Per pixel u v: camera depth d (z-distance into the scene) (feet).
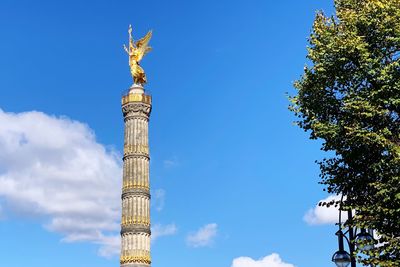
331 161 105.81
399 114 99.81
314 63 109.19
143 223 249.34
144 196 254.88
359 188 100.53
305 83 110.42
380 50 102.58
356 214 95.20
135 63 285.02
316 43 108.99
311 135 108.27
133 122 268.41
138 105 270.26
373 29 104.83
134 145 263.08
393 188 91.04
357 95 101.24
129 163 260.21
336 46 104.17
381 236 91.71
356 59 103.60
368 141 96.99
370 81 101.24
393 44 102.53
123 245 246.68
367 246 91.04
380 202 93.56
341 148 103.14
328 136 103.65
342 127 102.22
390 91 97.76
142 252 244.42
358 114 99.25
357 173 101.91
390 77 97.86
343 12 109.60
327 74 106.22
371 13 104.99
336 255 88.79
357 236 93.15
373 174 98.73
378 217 93.09
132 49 288.30
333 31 109.70
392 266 88.43
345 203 100.78
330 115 107.04
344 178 102.53
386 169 94.73
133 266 240.73
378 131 97.91
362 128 100.63
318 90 107.86
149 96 275.18
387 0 105.09
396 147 93.30
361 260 90.38
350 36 103.04
